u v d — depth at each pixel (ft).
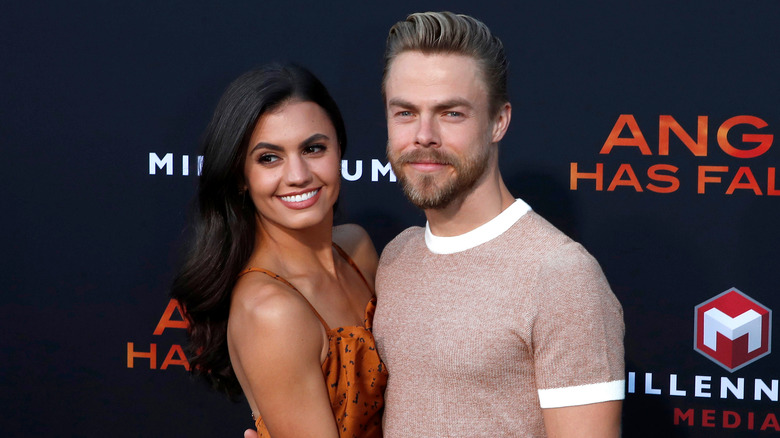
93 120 7.32
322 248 5.35
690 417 6.81
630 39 6.54
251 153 4.86
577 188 6.75
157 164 7.28
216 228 5.07
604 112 6.64
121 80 7.24
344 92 7.01
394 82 4.56
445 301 4.61
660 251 6.69
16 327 7.66
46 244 7.53
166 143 7.24
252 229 5.16
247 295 4.80
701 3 6.39
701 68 6.46
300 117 4.81
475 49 4.48
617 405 4.29
